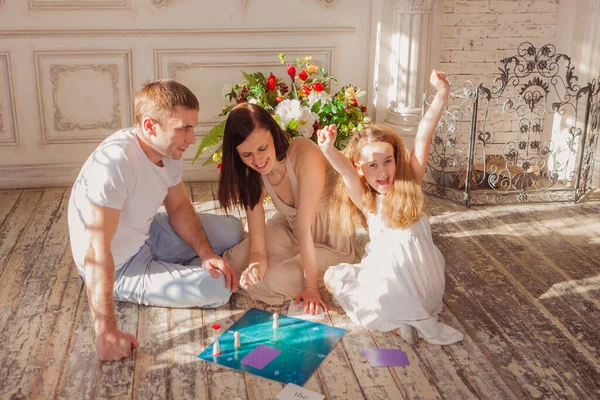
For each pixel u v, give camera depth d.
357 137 2.70
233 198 2.75
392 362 2.43
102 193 2.44
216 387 2.28
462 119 4.47
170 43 4.08
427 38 4.05
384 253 2.68
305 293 2.81
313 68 3.82
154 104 2.46
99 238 2.43
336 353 2.49
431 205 3.97
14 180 4.17
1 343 2.52
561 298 2.90
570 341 2.58
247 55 4.17
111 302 2.45
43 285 2.96
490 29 4.33
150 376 2.34
